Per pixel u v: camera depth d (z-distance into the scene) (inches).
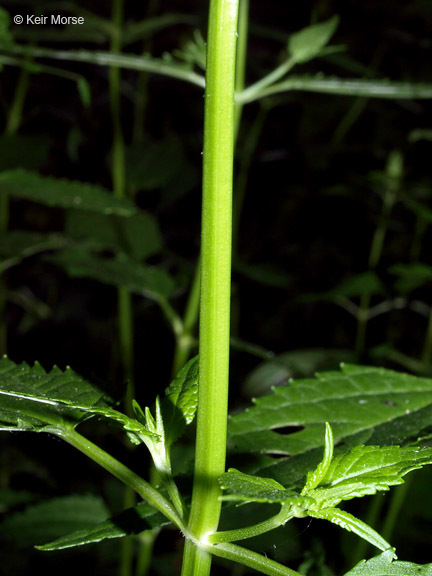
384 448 8.9
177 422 9.5
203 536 9.1
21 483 31.1
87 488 30.4
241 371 38.2
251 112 43.6
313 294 34.5
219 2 8.5
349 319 42.0
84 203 18.3
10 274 39.2
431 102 42.6
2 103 35.7
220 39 8.5
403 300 34.4
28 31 29.4
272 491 8.2
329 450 8.8
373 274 32.8
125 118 40.9
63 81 37.8
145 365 38.3
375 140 43.7
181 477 11.1
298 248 42.9
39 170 39.3
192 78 20.0
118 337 37.3
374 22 39.0
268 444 11.4
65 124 39.5
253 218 44.2
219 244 8.8
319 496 8.7
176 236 42.1
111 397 10.5
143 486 9.5
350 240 43.2
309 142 43.5
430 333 32.9
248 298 41.8
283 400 12.0
